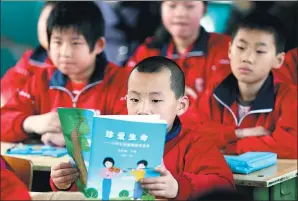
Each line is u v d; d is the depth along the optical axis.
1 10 6.33
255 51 5.80
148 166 2.92
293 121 5.74
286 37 5.80
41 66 6.30
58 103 6.23
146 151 2.90
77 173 3.10
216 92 5.98
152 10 6.16
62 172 3.12
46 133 6.01
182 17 6.05
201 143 4.08
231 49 5.93
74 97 6.20
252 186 4.34
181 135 4.08
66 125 3.03
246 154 4.75
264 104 5.82
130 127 2.88
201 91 6.04
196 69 6.06
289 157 5.71
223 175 3.94
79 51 6.14
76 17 6.14
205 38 6.05
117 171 2.91
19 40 6.35
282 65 5.81
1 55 6.39
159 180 2.96
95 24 6.15
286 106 5.77
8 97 6.34
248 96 5.86
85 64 6.16
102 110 6.14
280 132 5.75
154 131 2.88
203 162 3.99
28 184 4.26
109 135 2.89
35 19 6.29
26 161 4.28
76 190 3.25
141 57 6.19
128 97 3.79
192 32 6.06
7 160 4.35
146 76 3.75
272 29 5.78
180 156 4.03
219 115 5.95
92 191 2.92
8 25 6.34
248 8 5.89
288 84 5.79
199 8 6.03
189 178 3.67
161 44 6.16
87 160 3.00
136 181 2.92
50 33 6.20
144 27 6.18
